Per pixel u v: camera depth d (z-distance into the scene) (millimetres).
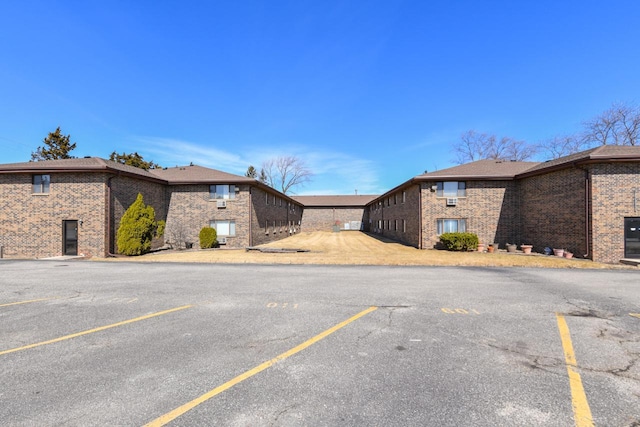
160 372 3873
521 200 20625
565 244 16734
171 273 11320
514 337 5023
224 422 2914
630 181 14875
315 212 50375
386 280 9875
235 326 5547
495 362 4148
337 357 4289
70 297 7688
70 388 3508
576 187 16047
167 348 4594
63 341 4871
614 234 14891
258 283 9414
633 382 3635
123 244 17719
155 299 7484
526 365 4062
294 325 5602
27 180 17781
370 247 22594
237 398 3309
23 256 17688
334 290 8438
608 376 3779
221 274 11086
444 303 7082
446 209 21297
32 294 8016
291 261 14492
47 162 19094
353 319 5941
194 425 2875
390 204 32281
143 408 3133
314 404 3199
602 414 3041
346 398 3303
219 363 4113
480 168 22984
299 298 7566
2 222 17812
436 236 21281
